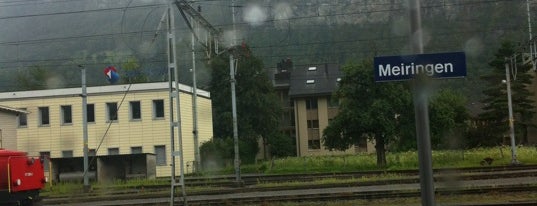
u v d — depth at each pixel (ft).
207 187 80.84
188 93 152.97
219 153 151.23
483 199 50.57
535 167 86.07
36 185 52.13
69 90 152.66
